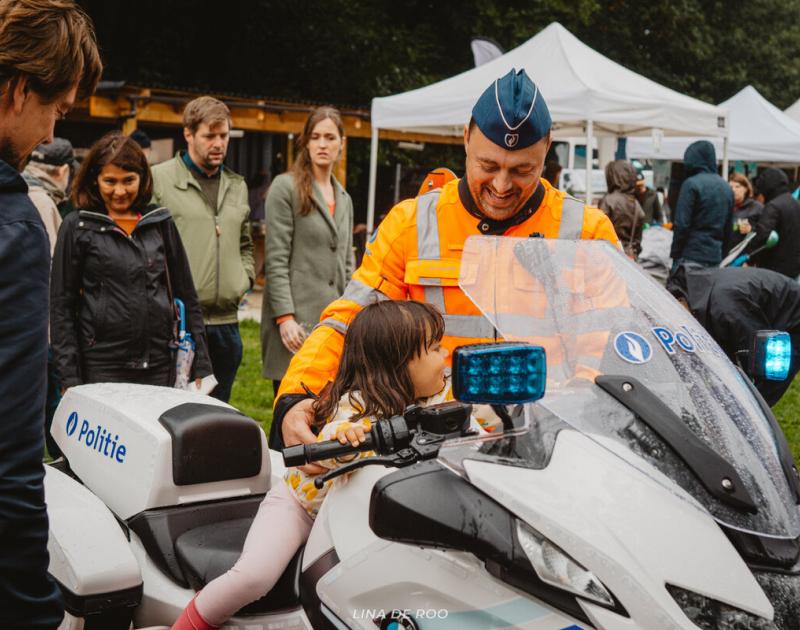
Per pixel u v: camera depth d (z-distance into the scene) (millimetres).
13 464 1558
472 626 1836
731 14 30172
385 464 1909
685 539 1703
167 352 4184
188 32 18438
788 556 1736
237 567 2318
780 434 2037
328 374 2559
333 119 5051
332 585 2084
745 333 4062
